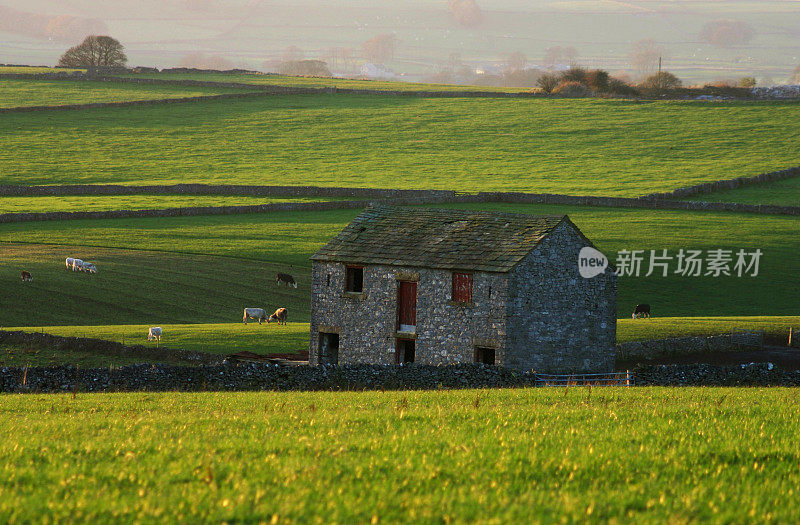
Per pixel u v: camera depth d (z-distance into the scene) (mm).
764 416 91312
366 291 177000
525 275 164750
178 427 81250
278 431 77812
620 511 51656
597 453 66750
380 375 139750
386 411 91625
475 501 52719
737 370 158750
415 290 173000
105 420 88188
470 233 177625
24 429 81938
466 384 143625
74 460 65750
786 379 157875
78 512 50094
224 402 105688
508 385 147250
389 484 56312
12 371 132625
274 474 58844
